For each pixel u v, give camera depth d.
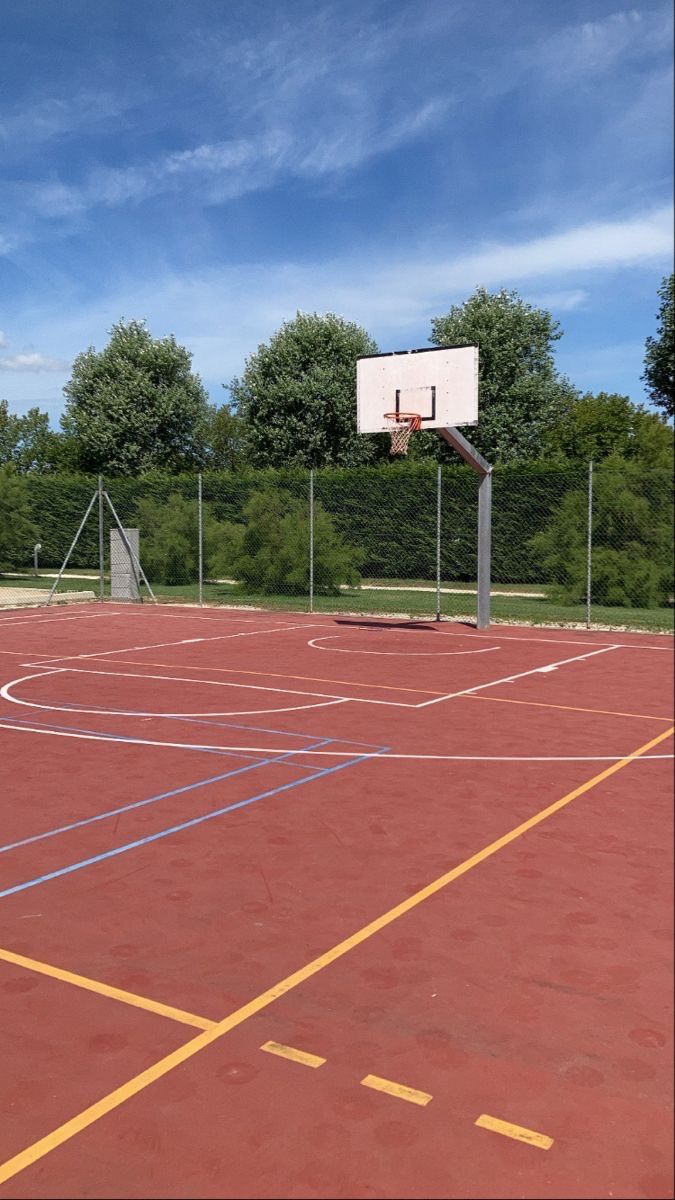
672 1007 3.78
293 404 37.84
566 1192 2.74
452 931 4.52
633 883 5.07
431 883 5.12
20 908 4.88
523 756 8.03
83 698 10.88
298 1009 3.83
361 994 3.94
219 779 7.32
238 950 4.38
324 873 5.31
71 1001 3.94
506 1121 3.09
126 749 8.33
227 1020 3.76
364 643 16.31
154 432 41.06
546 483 24.81
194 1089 3.30
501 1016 3.74
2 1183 2.86
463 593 25.27
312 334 38.41
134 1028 3.71
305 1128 3.08
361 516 27.36
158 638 16.95
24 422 54.78
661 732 9.01
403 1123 3.09
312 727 9.26
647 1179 2.79
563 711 10.10
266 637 17.19
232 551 26.06
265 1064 3.45
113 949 4.41
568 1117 3.10
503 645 16.08
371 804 6.62
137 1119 3.15
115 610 22.48
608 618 19.97
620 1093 3.23
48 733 8.99
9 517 30.28
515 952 4.28
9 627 18.73
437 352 17.45
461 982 4.02
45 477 33.28
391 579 27.38
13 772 7.54
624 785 7.09
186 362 42.41
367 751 8.23
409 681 12.17
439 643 16.34
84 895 5.04
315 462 38.22
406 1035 3.62
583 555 21.89
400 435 18.14
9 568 31.67
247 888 5.11
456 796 6.81
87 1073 3.42
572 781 7.20
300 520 24.80
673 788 6.98
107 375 41.34
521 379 35.31
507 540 25.38
